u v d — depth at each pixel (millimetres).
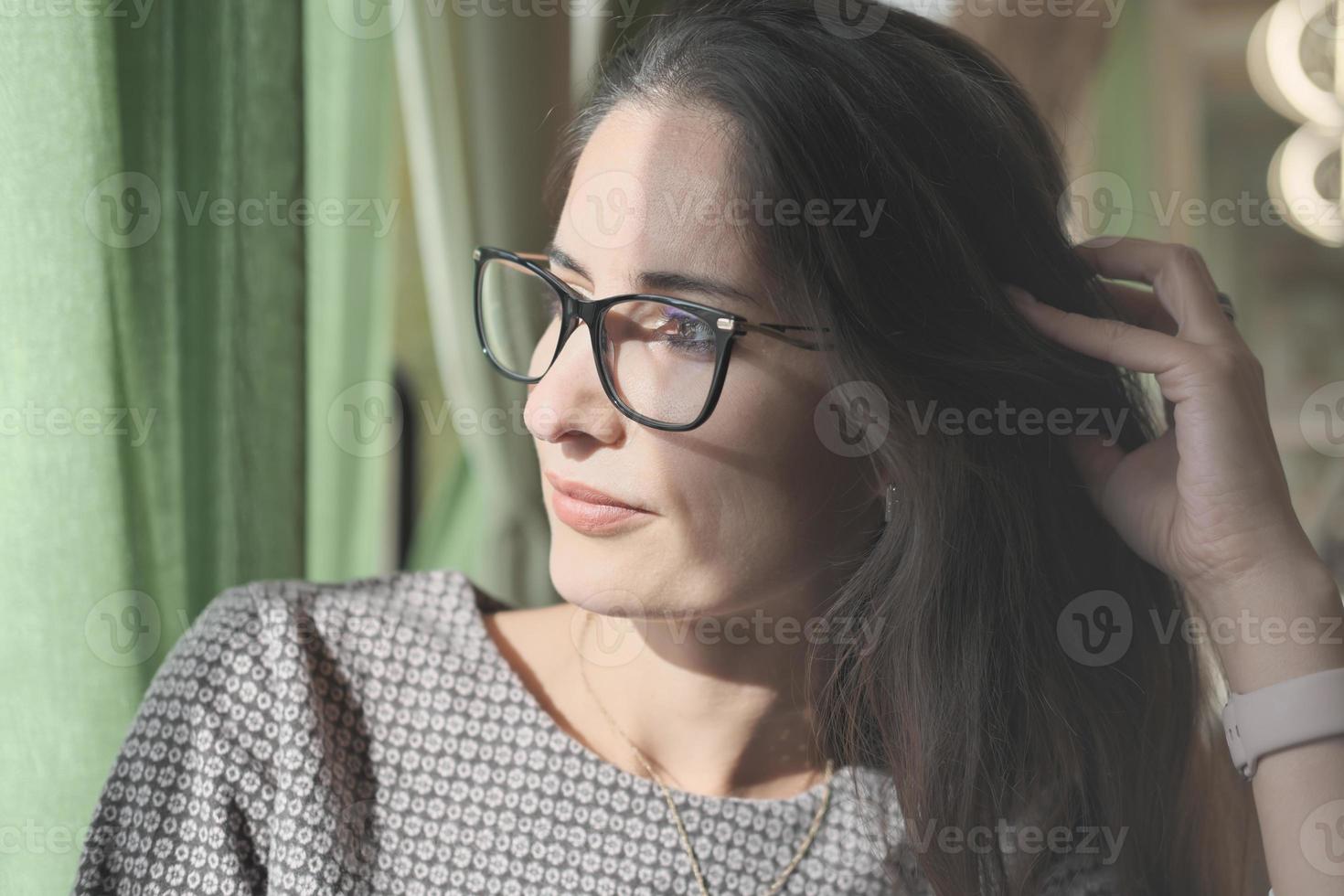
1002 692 837
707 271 685
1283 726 764
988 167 830
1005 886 842
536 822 792
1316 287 2902
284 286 951
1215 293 873
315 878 760
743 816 807
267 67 918
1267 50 2246
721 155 694
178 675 794
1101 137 2346
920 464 766
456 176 1242
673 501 695
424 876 781
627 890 785
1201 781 992
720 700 808
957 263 778
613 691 830
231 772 779
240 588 855
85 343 825
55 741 842
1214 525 800
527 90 1259
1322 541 1723
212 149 906
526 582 1368
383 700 816
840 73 743
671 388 683
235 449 944
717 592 722
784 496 724
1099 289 913
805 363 711
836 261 710
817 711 823
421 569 1562
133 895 747
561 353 707
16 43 784
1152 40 2422
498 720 814
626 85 753
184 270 905
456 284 1273
